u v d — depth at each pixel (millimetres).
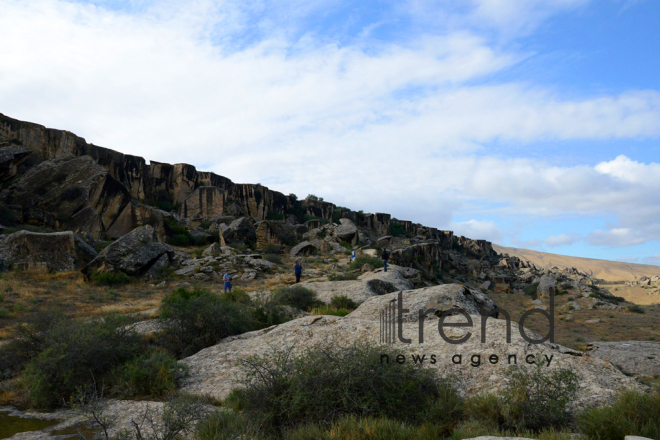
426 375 8375
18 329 13539
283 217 106250
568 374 7539
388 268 39531
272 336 13430
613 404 7160
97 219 50500
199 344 14328
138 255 35688
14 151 50719
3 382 11742
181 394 9188
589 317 48969
